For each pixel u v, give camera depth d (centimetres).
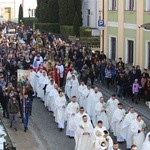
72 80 3603
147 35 4088
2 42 5744
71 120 2706
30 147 2527
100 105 2761
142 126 2447
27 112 2838
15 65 3888
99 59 4247
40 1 8231
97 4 7538
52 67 3934
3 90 3064
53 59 4322
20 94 2945
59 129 2855
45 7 8094
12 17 11238
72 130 2705
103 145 2231
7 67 3897
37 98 3759
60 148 2520
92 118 2900
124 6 4531
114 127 2662
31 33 6669
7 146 2219
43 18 8131
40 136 2744
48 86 3297
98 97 2972
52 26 7962
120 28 4647
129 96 3659
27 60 4200
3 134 2381
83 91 3175
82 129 2417
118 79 3628
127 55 4544
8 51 4816
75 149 2442
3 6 11250
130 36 4434
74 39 6562
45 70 3831
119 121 2614
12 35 6944
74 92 3597
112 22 4853
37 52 4616
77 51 4494
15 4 11231
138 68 3581
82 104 3198
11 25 9031
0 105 3186
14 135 2747
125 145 2591
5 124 2948
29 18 9250
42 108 3412
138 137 2427
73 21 7269
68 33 7281
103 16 5056
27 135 2755
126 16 4500
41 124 2995
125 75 3612
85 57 4356
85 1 7862
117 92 3662
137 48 4275
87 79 4122
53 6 8056
